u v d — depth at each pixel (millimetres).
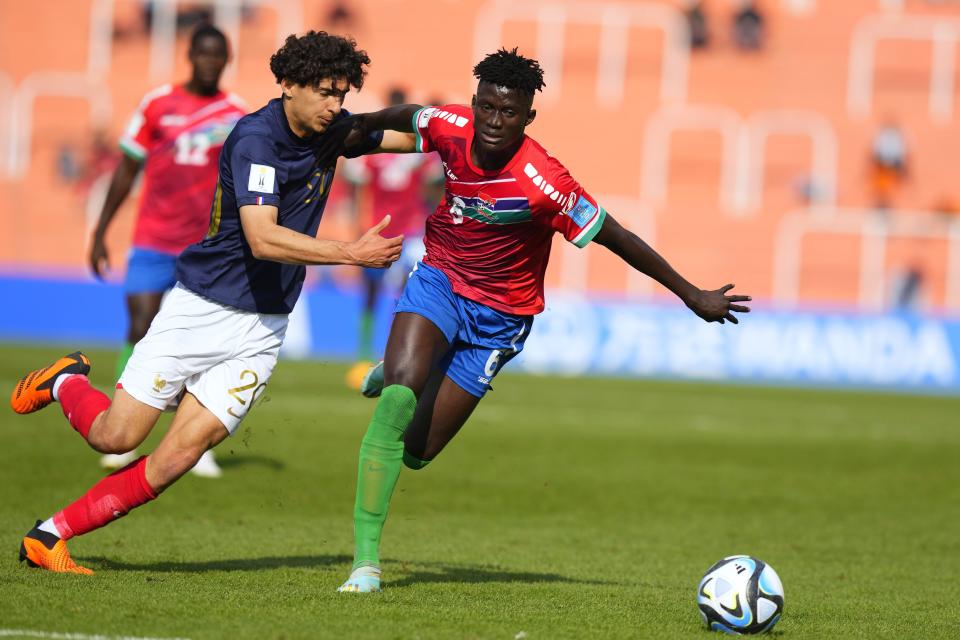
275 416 44375
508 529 27453
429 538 25594
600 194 96562
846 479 37969
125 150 30797
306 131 17641
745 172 96625
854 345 77125
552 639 15078
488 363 19500
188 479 30859
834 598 20266
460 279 19219
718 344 77250
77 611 15258
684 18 98875
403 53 98250
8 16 98375
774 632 16578
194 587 17406
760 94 98062
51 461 31781
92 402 18391
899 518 31422
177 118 30469
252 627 14836
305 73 16969
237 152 17297
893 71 98688
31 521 23984
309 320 76188
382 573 20281
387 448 17812
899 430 51906
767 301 94188
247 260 17938
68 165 94625
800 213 95062
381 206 56062
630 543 26375
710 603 16359
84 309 76250
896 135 96688
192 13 98500
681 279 18609
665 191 96750
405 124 19250
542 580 20672
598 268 91062
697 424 50594
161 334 18016
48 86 97750
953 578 23188
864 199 95625
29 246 92125
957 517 31891
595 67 98562
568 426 47625
